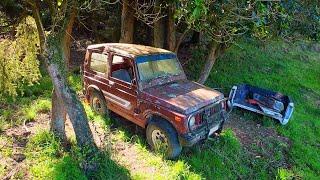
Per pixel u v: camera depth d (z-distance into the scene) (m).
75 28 15.36
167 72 7.98
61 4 5.93
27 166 6.37
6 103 8.77
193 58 14.20
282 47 18.20
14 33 7.28
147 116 7.16
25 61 7.61
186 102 6.81
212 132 7.34
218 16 7.51
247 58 15.70
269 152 8.74
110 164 6.57
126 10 10.89
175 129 6.77
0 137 7.21
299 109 12.05
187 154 7.50
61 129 7.07
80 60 13.12
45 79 10.24
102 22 13.67
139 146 7.40
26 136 7.42
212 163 7.41
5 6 6.57
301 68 16.27
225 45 10.21
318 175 8.46
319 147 9.76
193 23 7.77
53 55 6.13
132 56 7.39
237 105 10.27
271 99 10.56
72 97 6.34
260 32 8.55
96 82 8.34
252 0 7.12
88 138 6.48
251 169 7.93
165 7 9.16
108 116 8.35
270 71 14.92
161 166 6.84
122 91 7.64
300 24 8.95
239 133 9.30
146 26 13.30
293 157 8.82
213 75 13.02
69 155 6.59
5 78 7.51
